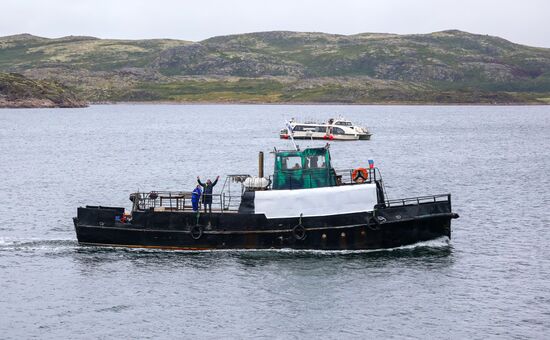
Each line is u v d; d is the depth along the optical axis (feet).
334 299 131.85
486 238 176.86
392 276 143.64
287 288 137.28
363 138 559.38
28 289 137.90
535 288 137.59
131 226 160.66
